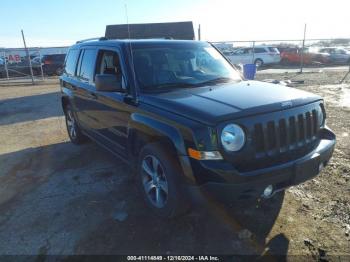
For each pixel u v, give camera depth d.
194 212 3.52
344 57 26.73
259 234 3.10
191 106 2.96
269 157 2.85
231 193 2.66
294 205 3.57
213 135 2.67
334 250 2.83
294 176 2.90
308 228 3.15
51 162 5.31
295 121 2.98
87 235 3.22
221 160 2.68
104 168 4.92
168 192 3.13
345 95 10.57
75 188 4.28
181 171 3.00
